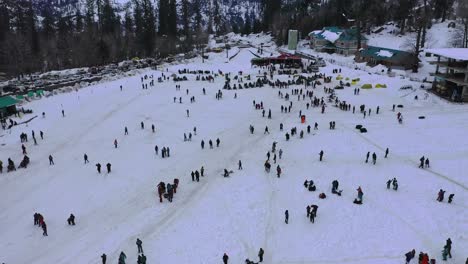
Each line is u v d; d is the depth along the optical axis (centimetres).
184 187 4116
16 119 6775
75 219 3653
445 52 6894
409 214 3403
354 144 5028
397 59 9569
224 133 5744
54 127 6372
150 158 4950
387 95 7388
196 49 15025
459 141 4928
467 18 9412
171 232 3316
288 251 3000
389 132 5400
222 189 4000
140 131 5975
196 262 2919
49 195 4150
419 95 7050
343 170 4306
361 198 3600
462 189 3791
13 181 4528
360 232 3180
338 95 7506
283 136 5453
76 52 13162
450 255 2812
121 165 4788
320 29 14875
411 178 4062
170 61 12838
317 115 6362
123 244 3197
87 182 4384
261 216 3475
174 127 6075
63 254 3130
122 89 8669
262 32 18500
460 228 3180
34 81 10375
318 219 3378
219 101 7394
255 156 4828
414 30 11788
